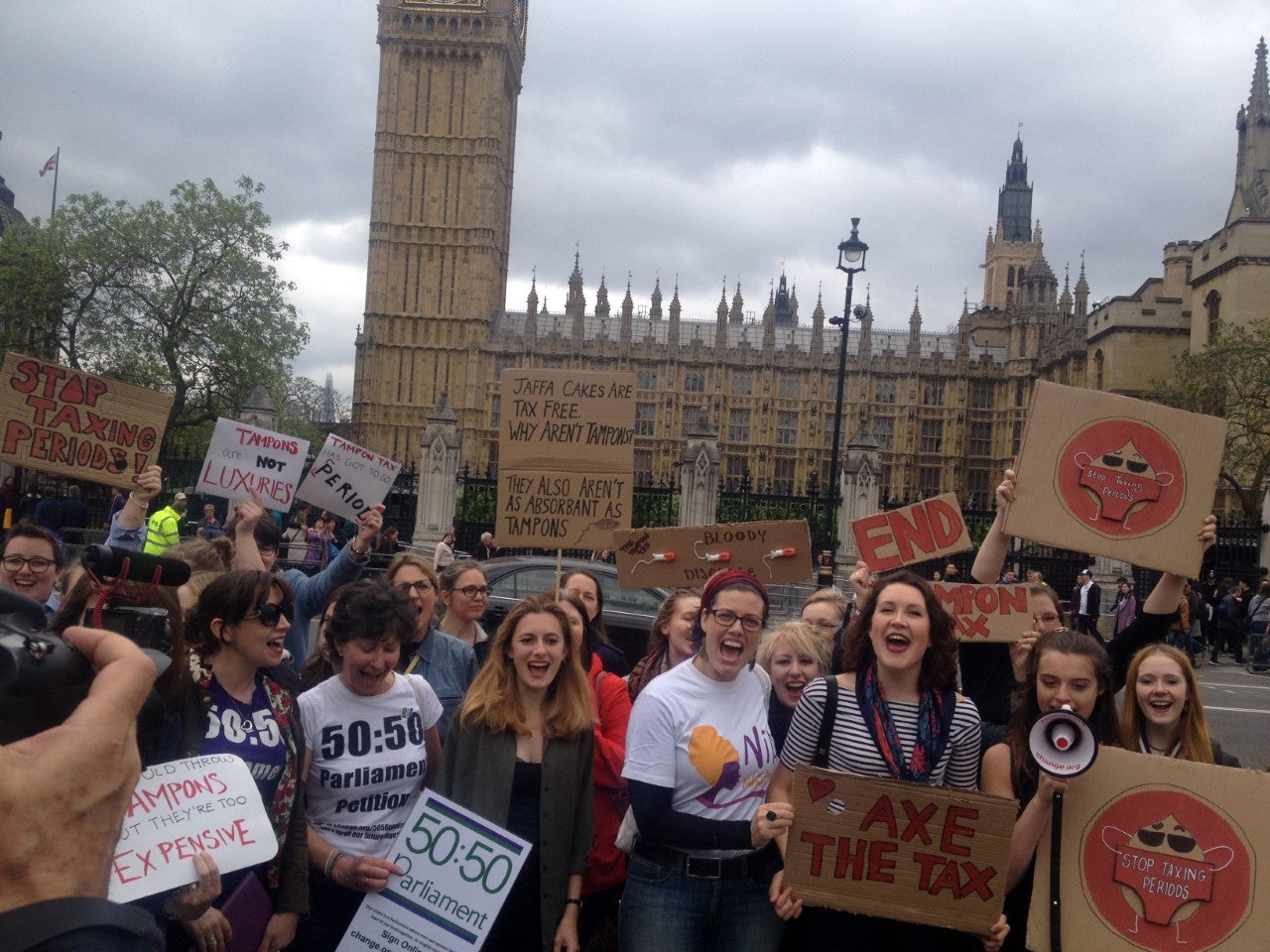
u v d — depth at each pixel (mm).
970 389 84312
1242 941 4164
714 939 4676
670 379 83000
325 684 5008
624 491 8305
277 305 46688
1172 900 4230
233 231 46188
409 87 81438
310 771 4906
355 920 4684
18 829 1889
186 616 4578
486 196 80938
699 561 8344
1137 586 24703
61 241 43781
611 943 5633
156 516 11852
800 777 4324
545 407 8375
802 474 83125
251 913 4113
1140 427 6078
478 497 29062
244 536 7820
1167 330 59656
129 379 44969
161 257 45438
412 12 80625
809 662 5730
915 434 83375
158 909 3951
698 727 4699
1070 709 3967
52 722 2479
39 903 1876
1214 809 4270
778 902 4352
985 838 4230
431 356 80688
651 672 6723
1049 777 4246
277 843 4164
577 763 5117
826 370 83562
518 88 91875
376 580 5137
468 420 80062
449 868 4727
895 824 4270
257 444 9195
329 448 9273
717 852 4645
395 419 80312
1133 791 4336
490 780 5027
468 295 80812
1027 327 82500
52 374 7547
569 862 5047
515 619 5141
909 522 7969
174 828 3797
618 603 13836
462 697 6367
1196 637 25656
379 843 4953
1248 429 35219
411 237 81062
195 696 4293
